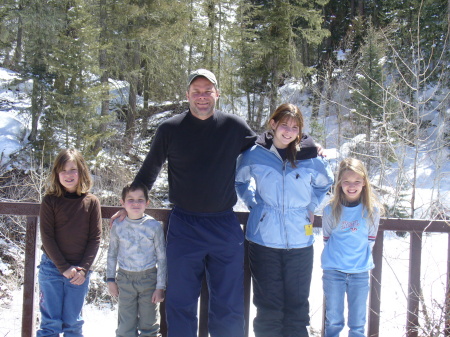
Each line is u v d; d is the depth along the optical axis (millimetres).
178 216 2688
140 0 15242
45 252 2855
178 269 2621
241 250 2688
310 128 16062
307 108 19125
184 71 17688
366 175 2818
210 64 18188
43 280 2801
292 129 2674
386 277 5789
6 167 11781
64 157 2770
